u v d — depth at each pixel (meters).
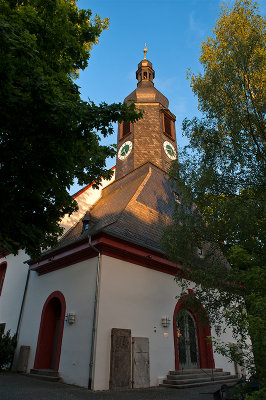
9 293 16.62
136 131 20.77
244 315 6.09
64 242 14.57
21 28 5.72
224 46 10.27
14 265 17.52
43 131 5.89
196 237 9.84
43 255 13.66
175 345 12.05
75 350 10.19
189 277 10.11
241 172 9.07
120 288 10.95
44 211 8.48
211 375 12.16
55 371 10.57
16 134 6.02
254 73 9.40
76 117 5.89
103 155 8.66
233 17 10.54
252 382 5.79
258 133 9.25
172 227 10.41
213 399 7.88
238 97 9.55
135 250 11.79
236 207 8.09
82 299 10.88
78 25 9.26
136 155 19.72
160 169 18.66
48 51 7.76
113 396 8.23
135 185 16.69
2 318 16.14
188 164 10.27
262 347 4.89
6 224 6.57
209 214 9.35
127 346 10.15
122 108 6.53
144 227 13.31
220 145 9.88
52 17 7.70
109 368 9.53
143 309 11.41
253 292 6.31
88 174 9.32
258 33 9.66
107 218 13.93
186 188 9.94
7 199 6.63
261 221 8.07
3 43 4.91
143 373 10.24
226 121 9.62
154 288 12.19
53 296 12.55
